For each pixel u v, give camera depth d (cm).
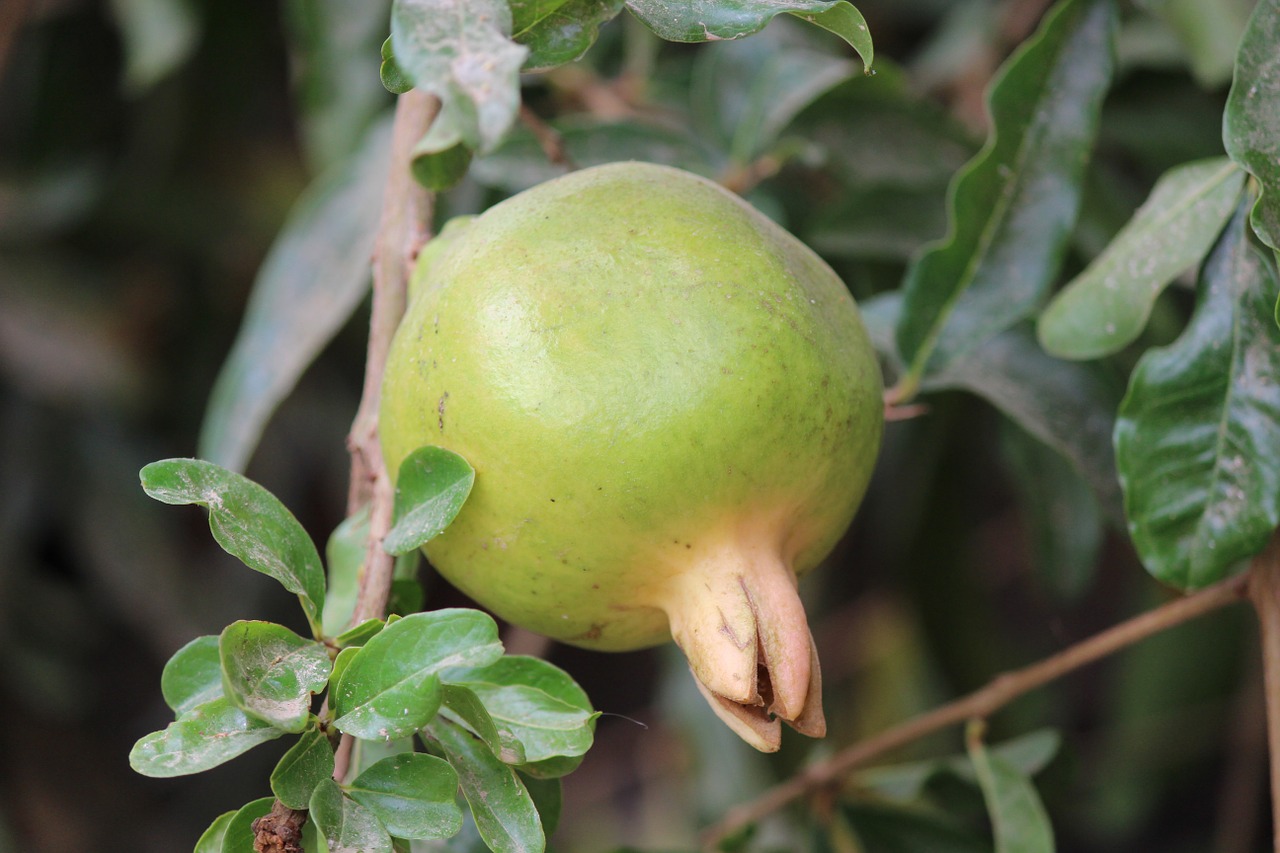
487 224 80
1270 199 79
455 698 77
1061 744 91
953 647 117
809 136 95
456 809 77
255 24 119
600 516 78
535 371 78
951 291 86
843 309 81
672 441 78
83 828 136
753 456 78
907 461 109
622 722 161
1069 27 86
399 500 79
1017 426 97
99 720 142
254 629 77
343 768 79
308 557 79
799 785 91
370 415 83
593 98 99
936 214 95
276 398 94
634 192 80
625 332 78
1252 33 80
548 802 82
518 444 78
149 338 133
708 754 116
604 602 80
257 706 76
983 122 102
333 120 98
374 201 95
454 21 76
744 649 78
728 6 78
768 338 78
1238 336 82
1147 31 96
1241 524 82
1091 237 94
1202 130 97
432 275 80
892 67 93
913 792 92
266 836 77
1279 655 83
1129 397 82
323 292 94
